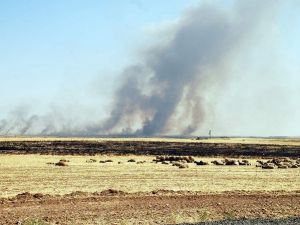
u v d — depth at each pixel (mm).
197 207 63531
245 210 62500
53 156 184250
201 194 76625
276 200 73438
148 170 122688
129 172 115562
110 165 137500
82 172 113250
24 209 58000
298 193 83312
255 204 68375
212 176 111438
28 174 105625
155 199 69438
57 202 64062
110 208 60531
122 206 62250
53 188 82375
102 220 52594
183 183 94500
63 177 101062
